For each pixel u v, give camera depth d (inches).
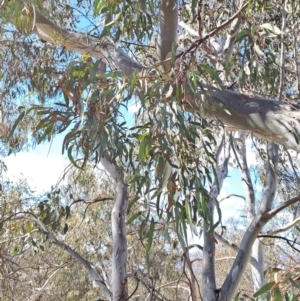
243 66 123.3
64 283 317.1
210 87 109.9
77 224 296.7
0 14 118.4
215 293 147.9
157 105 96.4
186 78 99.7
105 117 105.7
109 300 183.3
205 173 108.3
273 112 104.3
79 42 155.9
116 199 191.9
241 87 123.2
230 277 147.6
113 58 141.3
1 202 243.6
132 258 267.1
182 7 189.3
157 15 138.9
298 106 104.9
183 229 93.2
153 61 146.9
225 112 108.4
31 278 258.8
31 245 242.1
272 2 156.7
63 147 111.6
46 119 113.0
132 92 98.3
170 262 250.8
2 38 200.8
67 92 111.7
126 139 114.0
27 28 138.4
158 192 93.7
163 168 95.5
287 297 80.4
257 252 240.4
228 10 174.6
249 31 118.2
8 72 209.8
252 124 106.6
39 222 197.0
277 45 166.1
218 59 130.0
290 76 189.3
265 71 127.3
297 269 78.6
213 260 154.8
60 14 188.2
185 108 107.5
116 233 187.3
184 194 96.0
